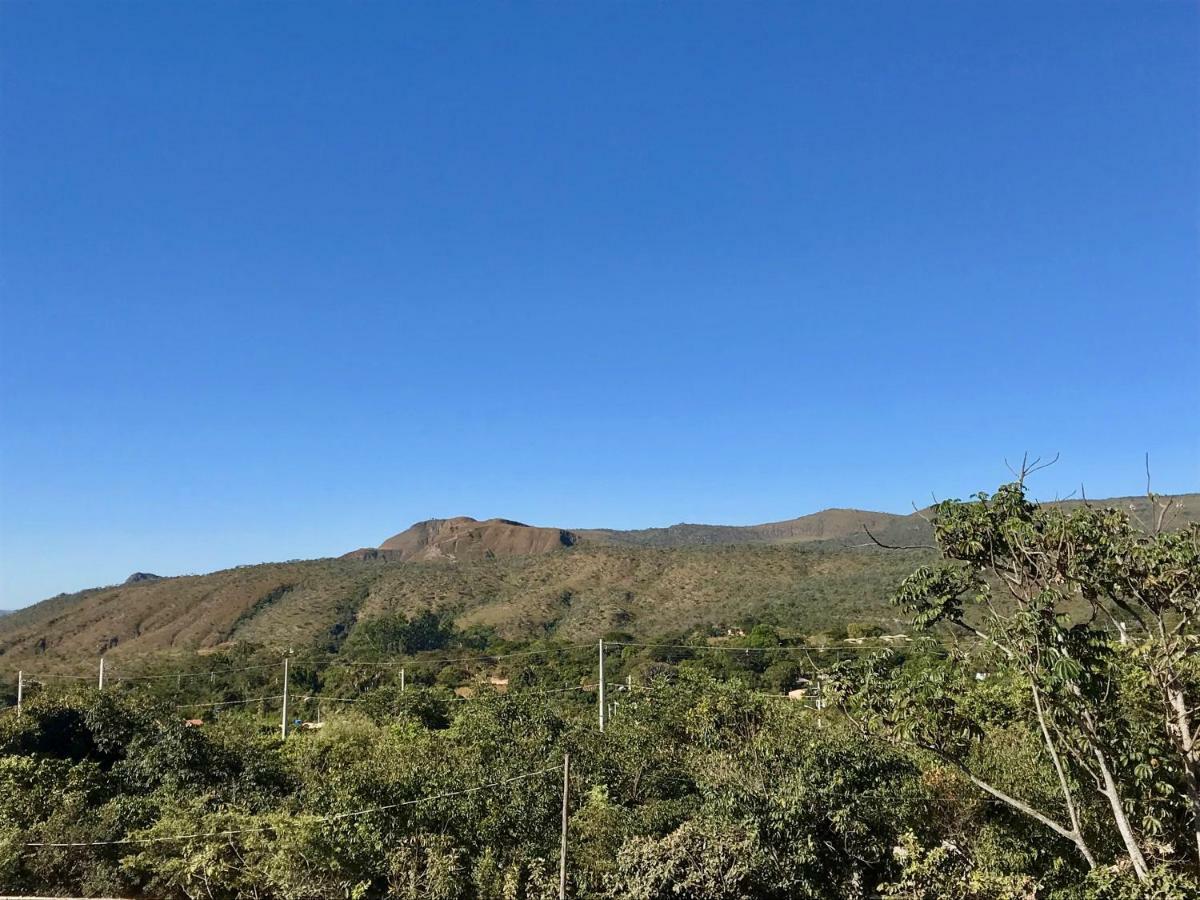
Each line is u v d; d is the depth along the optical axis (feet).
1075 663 33.27
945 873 43.98
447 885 57.31
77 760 94.27
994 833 50.01
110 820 74.18
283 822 63.10
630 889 52.19
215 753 88.22
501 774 67.62
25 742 91.09
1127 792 40.63
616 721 78.48
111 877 69.97
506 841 62.44
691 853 52.42
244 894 65.57
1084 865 45.16
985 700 42.06
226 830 67.62
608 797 67.56
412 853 60.18
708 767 61.82
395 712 129.49
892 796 51.90
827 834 52.29
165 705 105.29
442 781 66.23
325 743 93.50
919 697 39.81
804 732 59.11
